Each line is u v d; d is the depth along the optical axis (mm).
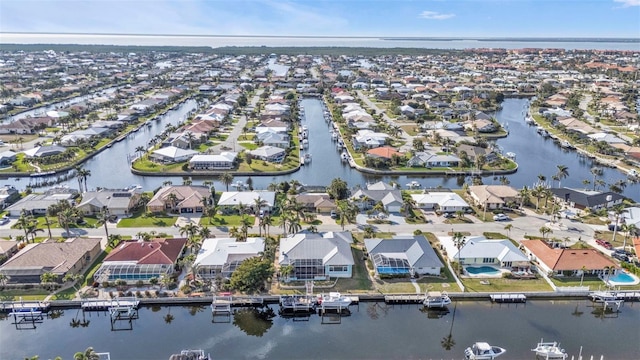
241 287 94312
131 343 85500
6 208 137125
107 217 123438
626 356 81312
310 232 117562
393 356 81188
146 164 185000
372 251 108875
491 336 86875
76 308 94125
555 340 85812
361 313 94438
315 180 172375
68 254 104750
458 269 104625
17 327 90000
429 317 92875
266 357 81250
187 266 106375
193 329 89750
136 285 99188
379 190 144500
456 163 186125
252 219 131625
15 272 99000
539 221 132250
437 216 135625
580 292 97562
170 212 136125
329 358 80688
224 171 177125
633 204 142375
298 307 93312
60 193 146500
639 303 96625
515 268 106750
